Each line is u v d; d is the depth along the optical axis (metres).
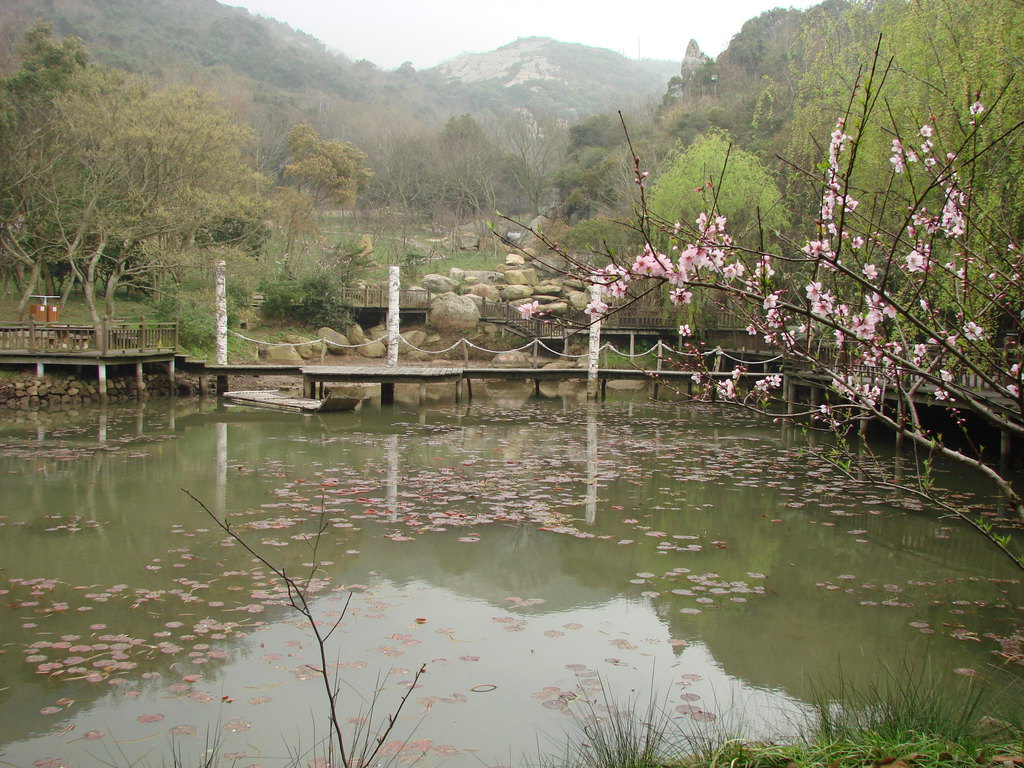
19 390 15.62
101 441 12.00
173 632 4.84
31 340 15.84
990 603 5.55
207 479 9.33
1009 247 4.50
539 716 3.86
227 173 22.33
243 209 24.48
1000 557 6.66
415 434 13.46
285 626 4.95
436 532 7.12
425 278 31.59
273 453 11.23
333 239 40.66
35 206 19.45
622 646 4.73
